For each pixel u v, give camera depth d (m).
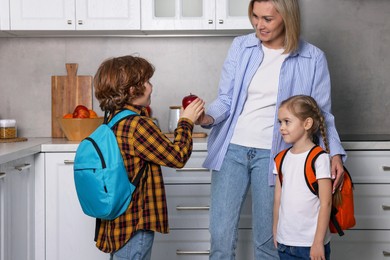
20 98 3.73
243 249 3.17
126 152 2.07
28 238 3.05
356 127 3.76
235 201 2.45
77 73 3.72
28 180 3.05
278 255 2.48
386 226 3.17
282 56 2.43
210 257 2.51
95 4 3.37
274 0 2.29
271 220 2.42
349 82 3.74
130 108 2.15
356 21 3.71
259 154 2.40
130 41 3.71
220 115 2.45
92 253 3.20
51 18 3.37
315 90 2.45
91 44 3.71
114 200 2.03
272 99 2.41
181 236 3.20
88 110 3.45
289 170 2.28
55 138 3.63
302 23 3.71
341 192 2.30
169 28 3.39
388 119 3.75
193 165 3.18
